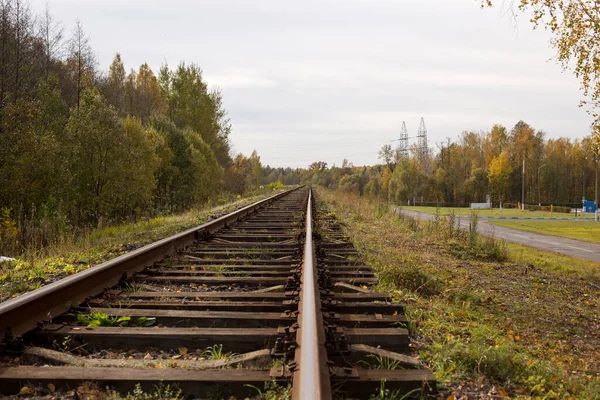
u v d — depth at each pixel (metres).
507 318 6.59
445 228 16.53
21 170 16.61
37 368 3.14
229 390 3.00
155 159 24.64
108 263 5.68
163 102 49.41
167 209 24.97
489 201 84.81
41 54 25.62
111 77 47.97
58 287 4.48
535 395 3.48
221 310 4.80
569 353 5.33
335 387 3.03
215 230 11.59
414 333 4.59
